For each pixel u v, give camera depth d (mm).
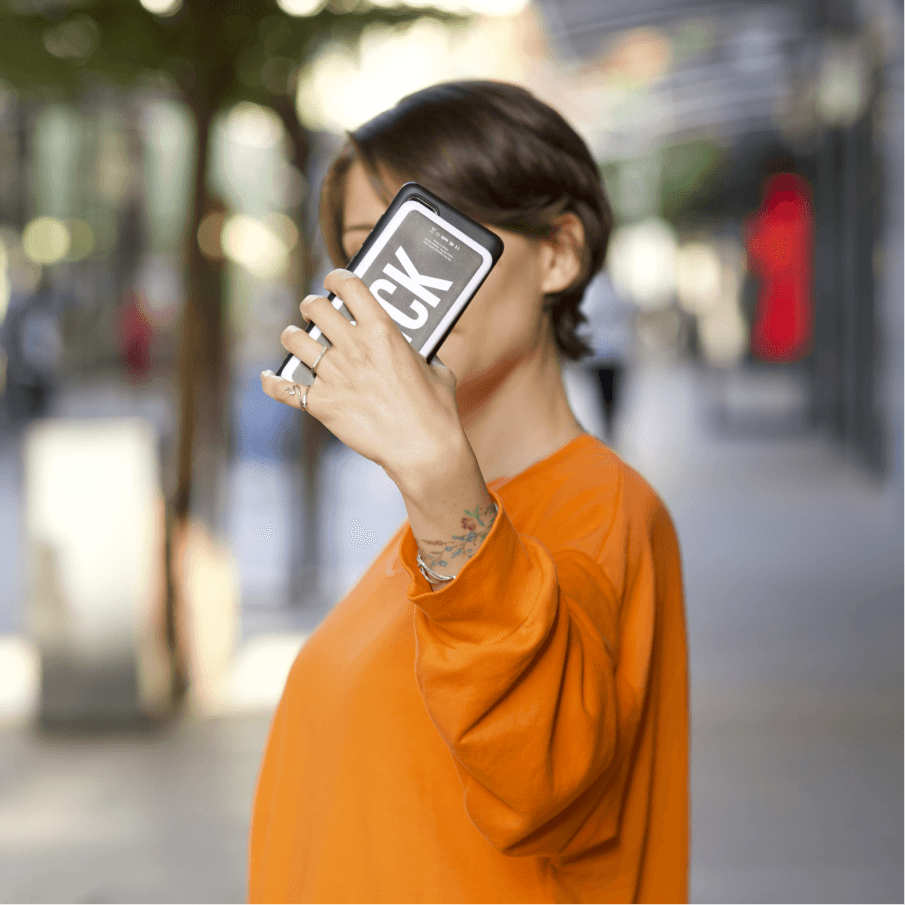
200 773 4344
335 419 813
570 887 1021
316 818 1084
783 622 6211
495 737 814
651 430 16375
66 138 22953
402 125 1100
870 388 11469
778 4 12852
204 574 5250
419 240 937
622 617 1030
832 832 3719
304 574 6777
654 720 1130
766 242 20828
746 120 17688
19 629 6391
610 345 12633
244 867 3604
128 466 4855
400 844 1014
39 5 5113
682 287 34875
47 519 4844
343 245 1168
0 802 4082
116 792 4160
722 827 3770
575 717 842
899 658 5516
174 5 5285
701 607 6559
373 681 1049
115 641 4820
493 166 1084
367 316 810
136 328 22812
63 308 23109
